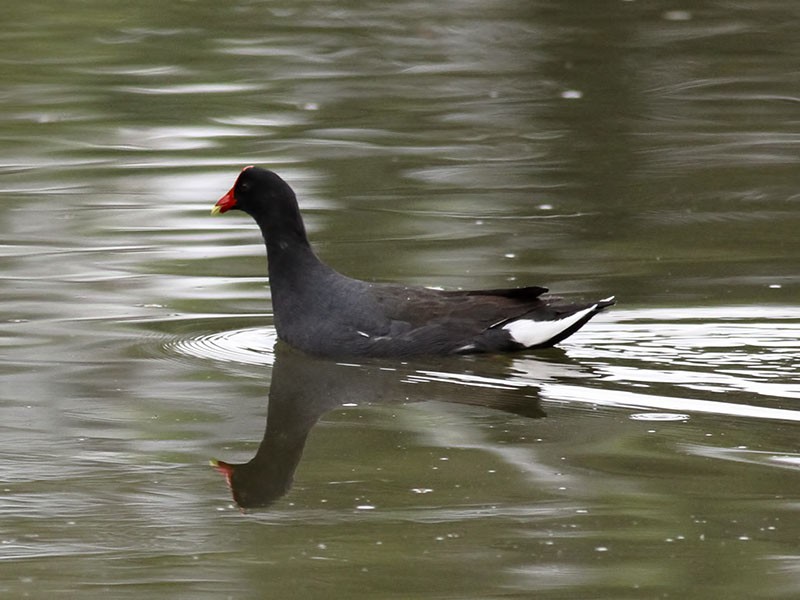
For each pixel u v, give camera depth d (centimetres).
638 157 2181
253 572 902
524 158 2188
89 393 1262
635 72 2791
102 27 3203
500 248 1730
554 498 1015
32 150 2248
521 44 3050
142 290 1585
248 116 2475
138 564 916
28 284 1591
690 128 2366
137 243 1769
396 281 1600
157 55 2950
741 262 1653
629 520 976
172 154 2227
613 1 3478
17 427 1171
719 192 1981
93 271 1653
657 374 1305
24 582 888
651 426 1166
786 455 1092
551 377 1306
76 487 1045
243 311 1527
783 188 1995
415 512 993
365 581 888
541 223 1839
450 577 893
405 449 1121
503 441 1136
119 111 2508
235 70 2831
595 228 1816
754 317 1456
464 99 2594
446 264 1664
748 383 1270
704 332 1416
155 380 1302
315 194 1988
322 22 3297
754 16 3291
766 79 2727
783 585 875
